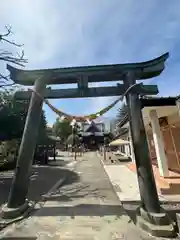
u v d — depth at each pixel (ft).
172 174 29.78
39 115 20.94
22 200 18.61
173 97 21.18
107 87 21.62
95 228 15.48
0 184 33.91
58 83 23.17
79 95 21.56
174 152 33.04
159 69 20.72
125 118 34.63
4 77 18.34
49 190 29.68
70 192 28.30
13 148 57.21
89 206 21.27
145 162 17.62
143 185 17.01
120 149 114.42
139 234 14.35
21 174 18.93
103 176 42.65
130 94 20.07
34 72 21.94
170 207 20.47
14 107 42.11
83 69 21.52
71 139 175.01
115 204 21.98
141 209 16.62
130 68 21.13
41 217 17.97
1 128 43.93
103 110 20.97
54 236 14.19
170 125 33.09
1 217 17.34
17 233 14.70
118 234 14.39
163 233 13.98
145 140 18.44
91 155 124.26
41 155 73.56
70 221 16.93
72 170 54.29
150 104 21.25
